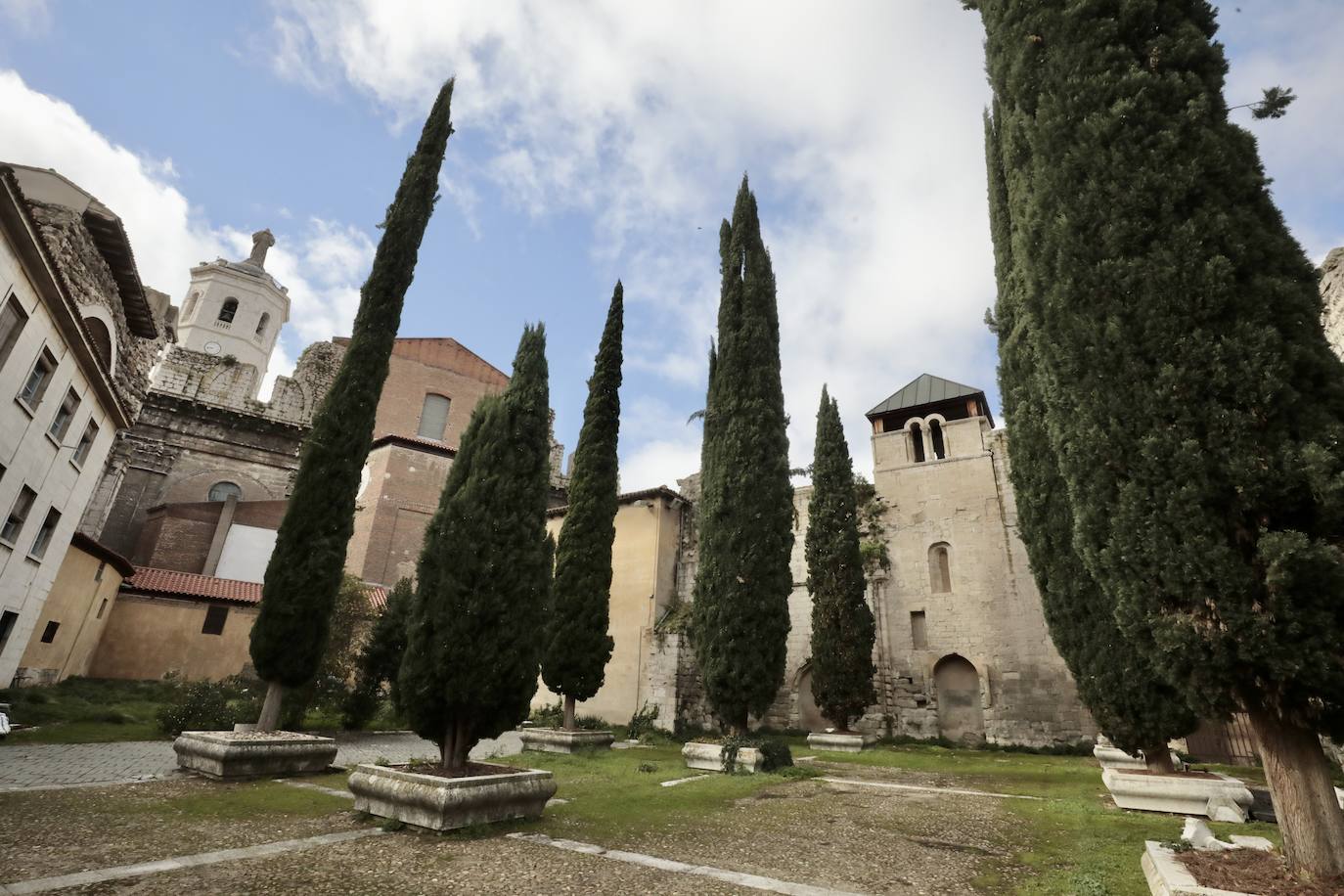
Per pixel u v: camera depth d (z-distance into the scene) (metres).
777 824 8.33
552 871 5.80
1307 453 4.52
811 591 22.19
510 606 8.38
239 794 8.88
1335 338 14.05
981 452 25.08
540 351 9.78
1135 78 6.10
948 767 15.59
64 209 15.15
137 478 32.75
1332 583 4.43
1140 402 5.40
